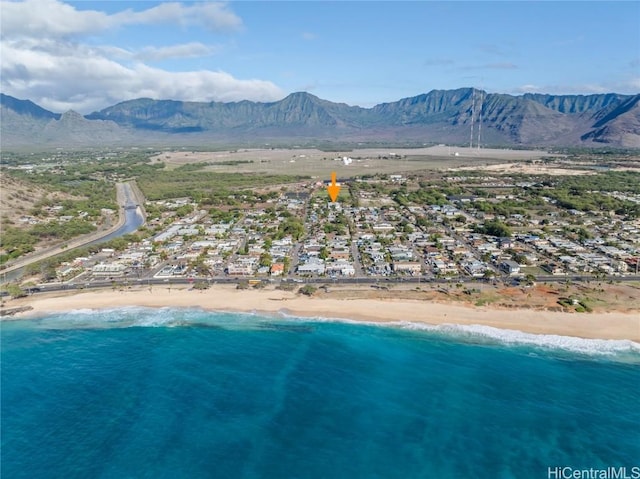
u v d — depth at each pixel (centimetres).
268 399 11544
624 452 9838
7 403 11362
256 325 15562
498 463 9550
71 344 14388
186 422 10706
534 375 12481
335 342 14350
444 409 11175
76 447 9938
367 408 11206
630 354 13438
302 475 9238
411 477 9200
